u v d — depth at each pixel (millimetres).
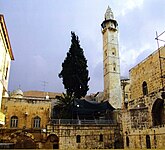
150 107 30828
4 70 35156
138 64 40094
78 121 37344
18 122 35969
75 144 34594
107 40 63125
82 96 51094
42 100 38344
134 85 40938
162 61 32625
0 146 29172
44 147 32062
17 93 52031
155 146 26328
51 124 34281
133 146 30656
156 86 33656
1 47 30484
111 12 67250
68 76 50938
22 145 30547
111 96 56375
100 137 36531
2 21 27719
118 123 38438
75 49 54188
